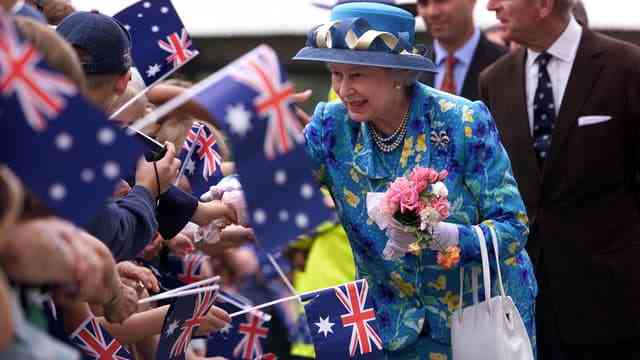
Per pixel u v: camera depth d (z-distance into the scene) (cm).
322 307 1630
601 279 2277
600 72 2284
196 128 1802
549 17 2289
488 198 1647
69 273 1034
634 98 2270
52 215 1066
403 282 1688
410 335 1692
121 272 1544
